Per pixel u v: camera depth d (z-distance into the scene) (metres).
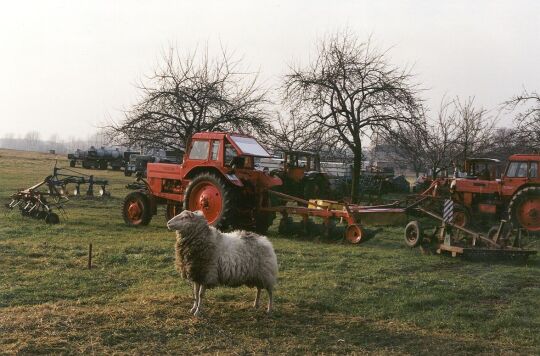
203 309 8.01
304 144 23.67
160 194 16.70
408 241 14.34
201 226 7.54
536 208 17.53
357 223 14.91
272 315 7.93
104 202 23.28
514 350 7.07
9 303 8.16
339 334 7.32
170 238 14.25
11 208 18.31
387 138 22.91
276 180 15.96
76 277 9.80
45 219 16.02
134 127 20.98
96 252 11.83
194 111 21.36
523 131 23.80
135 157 46.84
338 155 25.67
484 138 31.64
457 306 8.96
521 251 12.97
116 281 9.66
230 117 21.77
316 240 15.10
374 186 32.03
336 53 23.14
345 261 12.12
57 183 18.78
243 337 6.97
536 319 8.40
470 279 10.88
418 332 7.59
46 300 8.42
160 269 10.66
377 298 9.13
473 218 18.91
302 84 22.70
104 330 6.86
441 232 13.77
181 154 22.42
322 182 26.28
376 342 7.12
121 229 15.77
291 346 6.74
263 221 15.77
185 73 22.30
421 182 33.62
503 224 13.49
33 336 6.56
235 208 14.99
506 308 9.00
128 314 7.49
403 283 10.22
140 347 6.44
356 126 22.56
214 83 21.94
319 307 8.42
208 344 6.65
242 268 7.70
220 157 15.34
